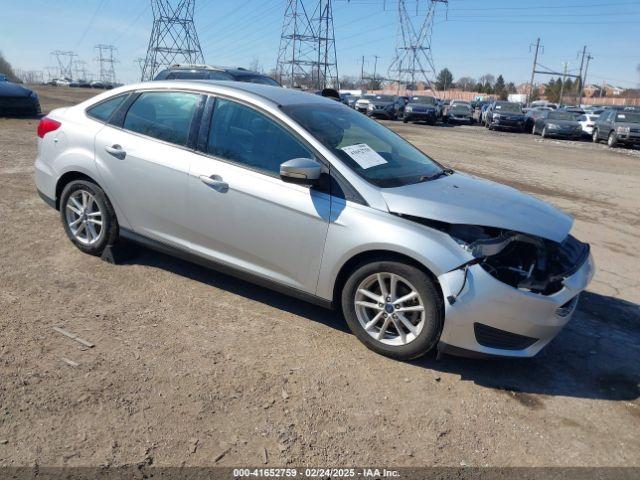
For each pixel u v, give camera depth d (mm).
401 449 2828
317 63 52469
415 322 3541
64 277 4445
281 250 3828
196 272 4750
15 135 11766
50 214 6066
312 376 3375
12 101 14844
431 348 3492
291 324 4008
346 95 43656
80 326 3713
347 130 4211
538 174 12633
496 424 3104
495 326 3338
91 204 4770
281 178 3752
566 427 3137
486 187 4195
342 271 3727
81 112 4828
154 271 4699
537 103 59438
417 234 3381
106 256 4766
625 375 3754
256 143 3963
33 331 3590
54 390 3010
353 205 3580
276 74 55844
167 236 4375
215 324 3910
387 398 3236
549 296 3379
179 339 3662
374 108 32438
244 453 2695
